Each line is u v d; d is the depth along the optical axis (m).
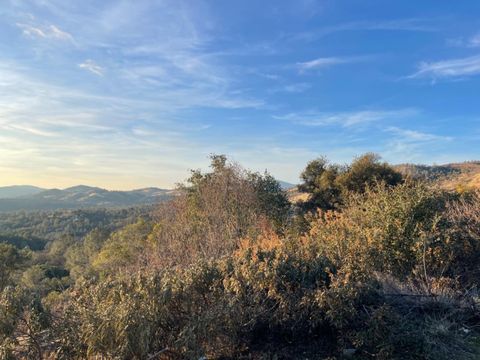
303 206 28.98
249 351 5.15
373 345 4.88
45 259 63.72
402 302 5.63
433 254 6.45
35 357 4.59
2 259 37.69
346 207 10.52
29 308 4.73
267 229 15.38
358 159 28.30
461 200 8.21
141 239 23.12
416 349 4.85
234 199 19.00
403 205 7.02
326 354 4.99
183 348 4.50
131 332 4.25
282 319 5.13
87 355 4.35
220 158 20.75
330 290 4.95
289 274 5.34
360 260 5.81
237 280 5.20
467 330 5.36
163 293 4.68
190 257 11.54
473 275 6.60
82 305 4.95
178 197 20.72
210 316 4.75
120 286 4.92
